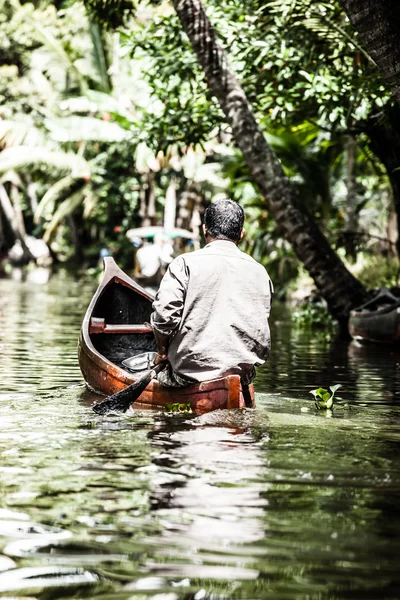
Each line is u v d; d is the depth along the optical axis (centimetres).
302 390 801
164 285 638
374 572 331
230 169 2228
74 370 898
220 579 325
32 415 628
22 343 1178
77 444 531
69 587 318
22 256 4300
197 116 1458
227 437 554
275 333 1459
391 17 748
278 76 1271
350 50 1212
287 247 2388
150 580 324
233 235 659
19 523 382
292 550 352
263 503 412
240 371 641
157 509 402
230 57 1452
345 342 1312
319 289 1386
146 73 1445
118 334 854
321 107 1205
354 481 451
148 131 1477
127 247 3612
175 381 647
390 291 1459
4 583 321
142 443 533
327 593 314
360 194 2359
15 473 461
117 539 363
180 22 1378
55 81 3328
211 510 402
